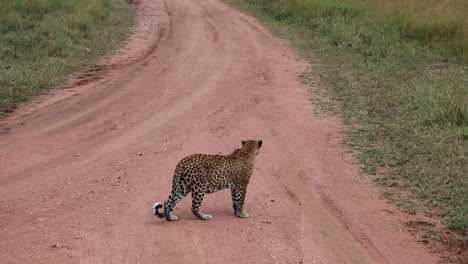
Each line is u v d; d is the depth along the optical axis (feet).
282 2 112.06
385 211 32.27
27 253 26.22
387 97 56.59
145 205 32.27
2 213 31.04
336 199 34.01
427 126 46.42
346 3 100.42
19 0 90.84
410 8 89.86
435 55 74.54
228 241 27.91
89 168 38.58
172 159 40.50
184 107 55.67
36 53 72.95
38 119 50.93
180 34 97.25
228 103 57.31
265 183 36.29
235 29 101.24
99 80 66.39
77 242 27.43
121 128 48.57
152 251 26.76
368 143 43.68
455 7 87.71
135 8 118.73
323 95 59.36
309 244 28.09
